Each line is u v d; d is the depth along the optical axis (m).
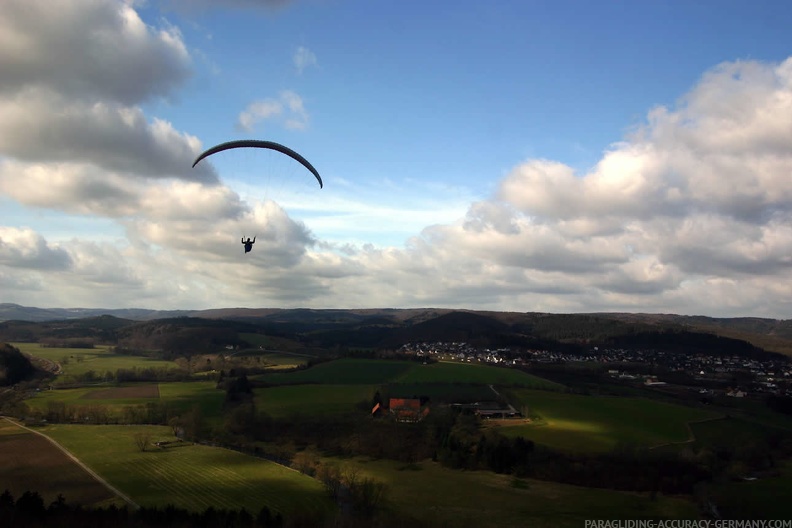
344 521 54.72
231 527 51.88
